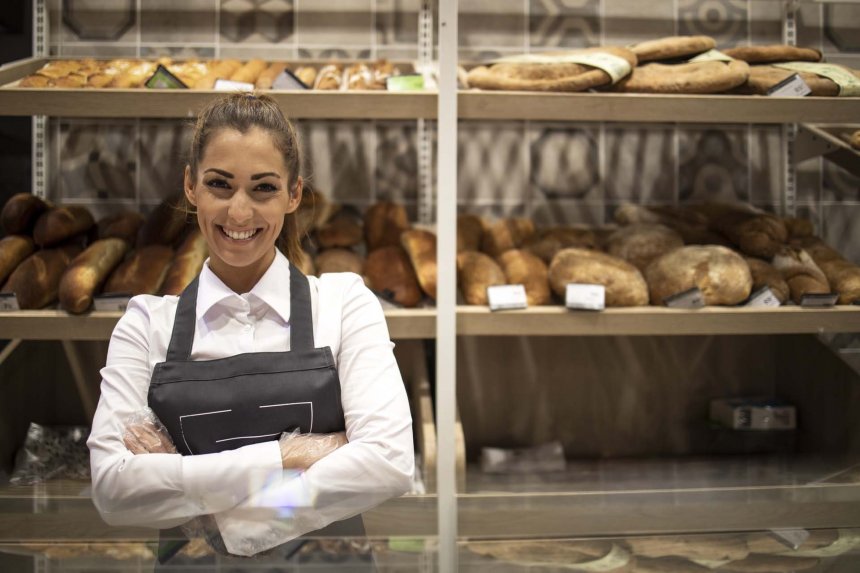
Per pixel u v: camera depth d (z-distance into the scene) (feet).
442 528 2.26
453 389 5.67
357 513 2.27
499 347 7.65
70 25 7.47
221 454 2.74
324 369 3.08
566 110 5.77
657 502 2.85
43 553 2.04
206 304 3.09
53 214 6.31
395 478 2.90
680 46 6.40
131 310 3.23
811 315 5.94
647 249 6.59
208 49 7.61
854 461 6.42
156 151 7.55
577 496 2.74
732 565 2.06
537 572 2.01
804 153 7.64
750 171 7.97
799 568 2.05
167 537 2.09
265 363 3.05
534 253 6.97
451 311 5.65
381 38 7.72
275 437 3.03
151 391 3.01
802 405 7.42
